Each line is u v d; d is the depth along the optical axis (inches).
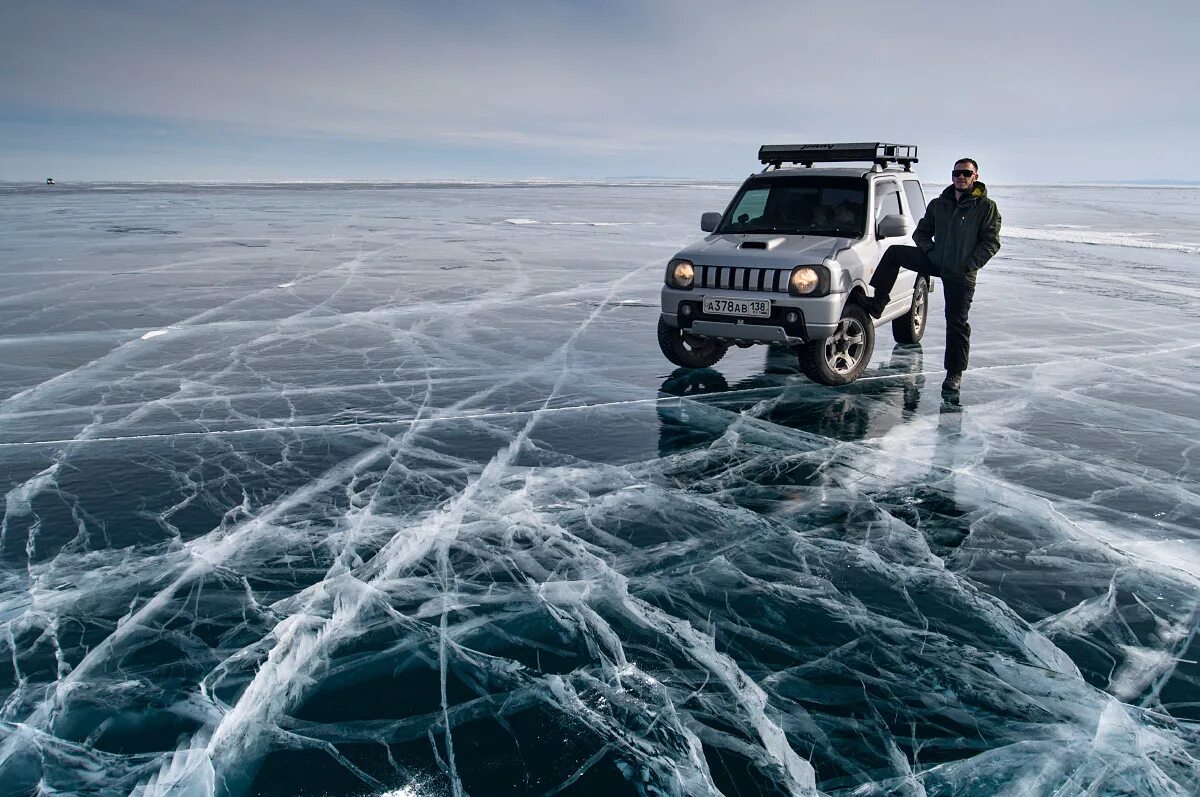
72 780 85.4
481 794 83.0
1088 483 172.4
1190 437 204.5
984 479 174.6
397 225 1055.0
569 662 107.0
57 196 1998.0
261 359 291.6
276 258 633.0
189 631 114.7
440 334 342.0
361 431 208.4
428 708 97.3
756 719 95.3
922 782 85.0
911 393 247.6
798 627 115.6
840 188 261.9
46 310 388.5
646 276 548.4
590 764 87.5
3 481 171.9
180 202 1704.0
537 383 260.2
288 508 158.2
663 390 252.1
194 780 85.3
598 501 162.4
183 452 191.2
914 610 120.3
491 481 173.6
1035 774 86.1
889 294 256.7
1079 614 119.3
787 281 228.4
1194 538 145.6
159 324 357.1
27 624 116.6
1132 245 826.2
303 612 119.7
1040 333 350.6
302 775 86.0
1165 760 88.6
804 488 169.3
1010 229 1095.0
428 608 121.0
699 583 128.5
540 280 523.5
